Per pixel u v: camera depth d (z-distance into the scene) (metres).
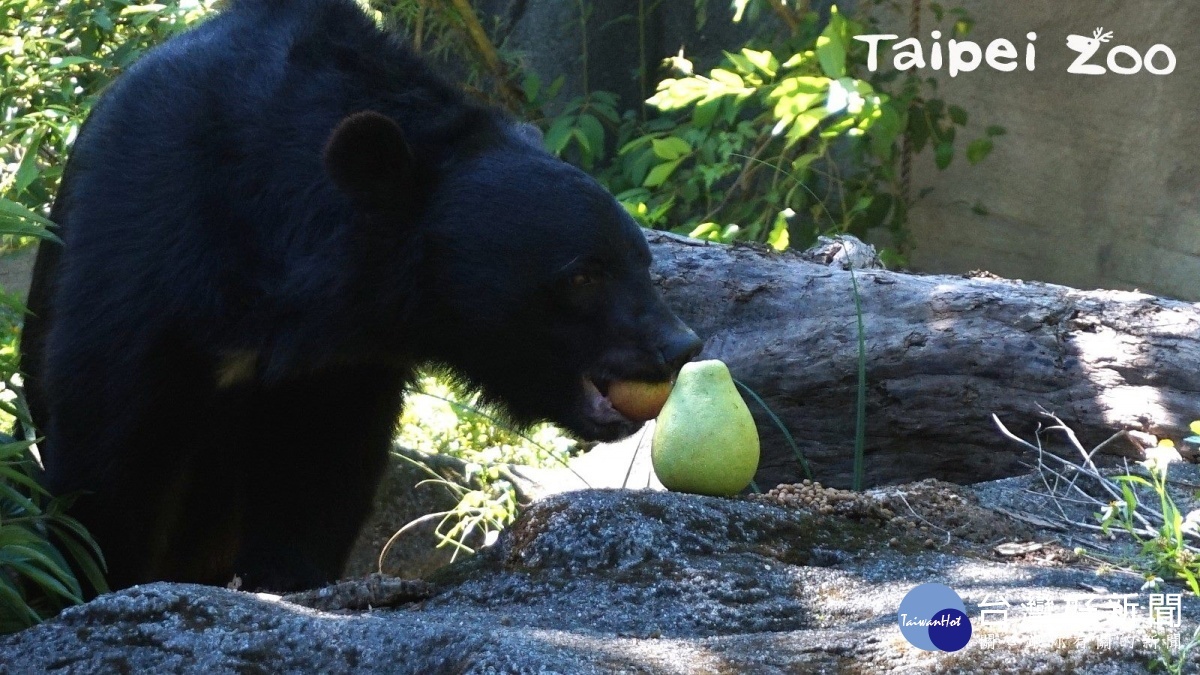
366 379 6.46
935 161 13.18
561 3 15.09
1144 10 12.58
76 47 11.01
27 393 6.94
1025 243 13.41
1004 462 7.55
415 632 3.73
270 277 5.65
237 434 6.54
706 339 8.18
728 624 4.45
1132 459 7.26
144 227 5.65
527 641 3.66
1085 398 7.36
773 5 13.06
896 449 7.81
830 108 10.84
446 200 5.61
